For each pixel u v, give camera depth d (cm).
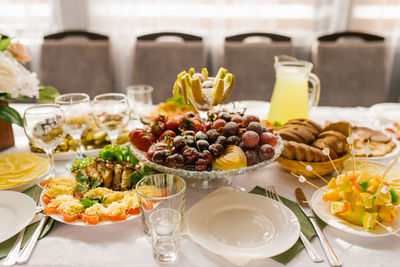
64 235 68
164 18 232
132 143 83
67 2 227
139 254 64
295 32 233
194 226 67
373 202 67
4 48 99
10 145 104
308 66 108
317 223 70
